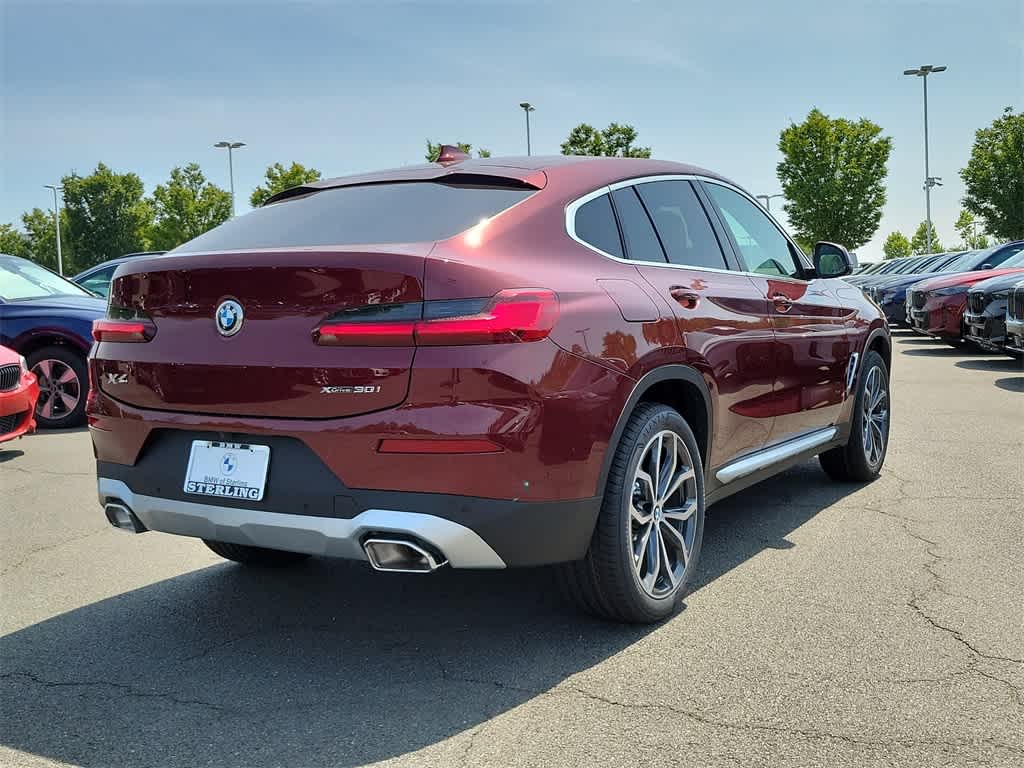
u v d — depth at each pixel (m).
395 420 2.65
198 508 2.94
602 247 3.33
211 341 2.91
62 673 2.99
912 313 14.44
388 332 2.66
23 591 3.83
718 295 3.73
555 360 2.78
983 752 2.36
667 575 3.33
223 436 2.91
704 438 3.60
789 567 3.87
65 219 82.56
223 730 2.58
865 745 2.41
